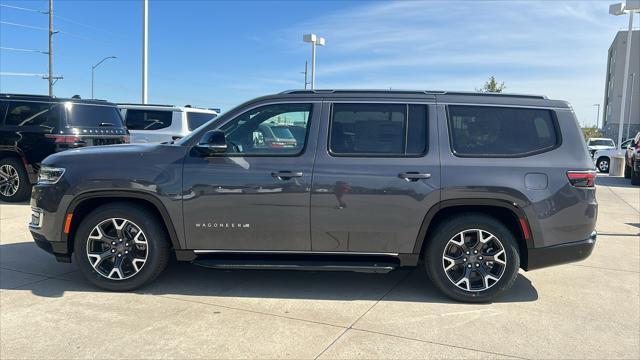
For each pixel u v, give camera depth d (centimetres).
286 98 486
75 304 456
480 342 389
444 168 458
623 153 2403
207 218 471
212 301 469
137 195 473
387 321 427
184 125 1224
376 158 464
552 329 415
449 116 473
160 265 487
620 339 398
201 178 468
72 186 475
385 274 558
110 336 391
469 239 468
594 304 475
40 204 488
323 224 464
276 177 463
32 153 958
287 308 454
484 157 462
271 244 472
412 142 469
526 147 467
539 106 476
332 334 399
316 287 512
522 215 455
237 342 383
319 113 478
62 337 388
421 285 522
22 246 652
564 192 457
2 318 423
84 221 480
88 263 483
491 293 465
